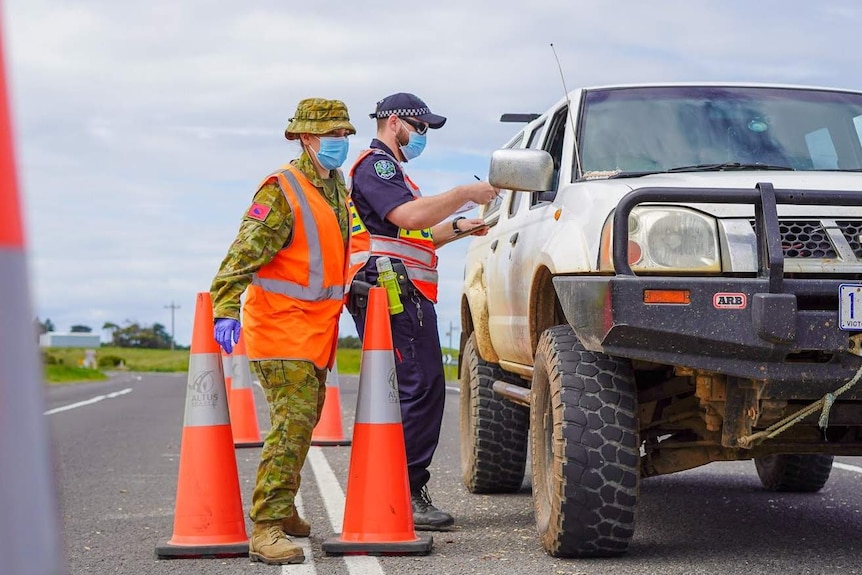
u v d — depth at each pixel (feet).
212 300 14.85
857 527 18.26
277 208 15.10
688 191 13.91
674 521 19.08
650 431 16.81
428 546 15.69
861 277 14.08
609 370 14.98
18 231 3.03
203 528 15.88
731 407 14.42
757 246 13.94
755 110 18.45
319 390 16.05
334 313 15.67
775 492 22.88
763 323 13.34
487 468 22.44
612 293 13.78
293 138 15.78
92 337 411.34
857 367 13.53
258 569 14.76
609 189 15.31
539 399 16.22
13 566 3.04
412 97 18.86
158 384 111.34
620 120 18.13
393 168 18.16
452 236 19.76
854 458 28.66
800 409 14.37
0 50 2.97
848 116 18.61
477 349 23.02
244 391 33.91
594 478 14.49
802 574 14.24
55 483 3.50
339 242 15.71
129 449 33.71
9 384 3.03
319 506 21.04
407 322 17.95
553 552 15.23
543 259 16.58
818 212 14.43
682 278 13.80
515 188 16.07
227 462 16.06
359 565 14.88
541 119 21.52
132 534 18.29
